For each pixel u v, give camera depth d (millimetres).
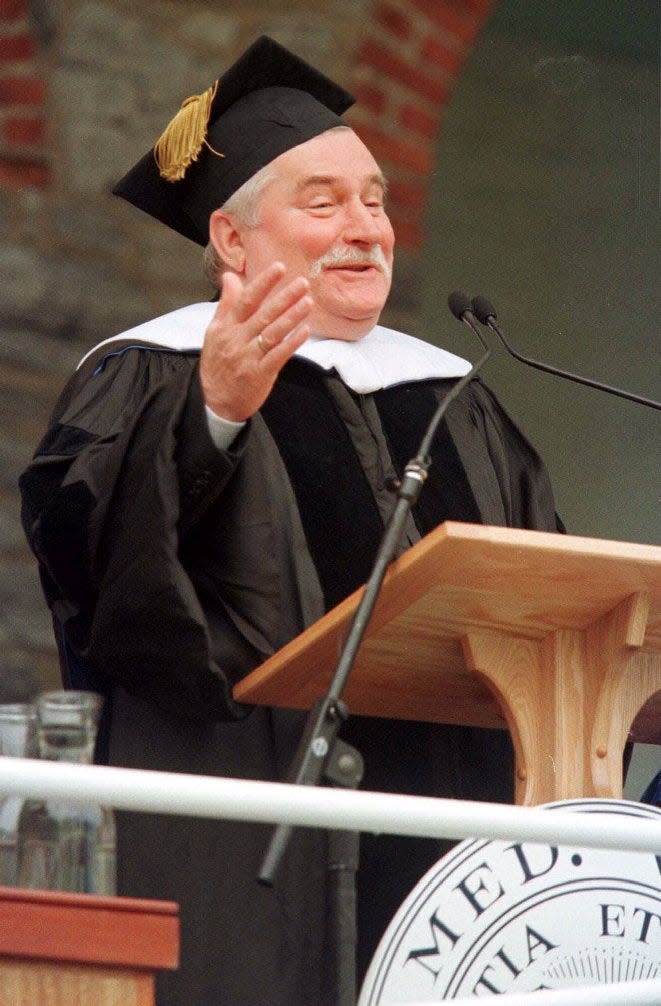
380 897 13422
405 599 11359
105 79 27391
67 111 27250
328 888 11789
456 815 9781
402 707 12984
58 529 13180
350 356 15578
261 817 9508
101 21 27375
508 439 16062
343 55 27969
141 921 9336
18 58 27203
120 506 12852
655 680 11914
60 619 13375
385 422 15383
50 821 10398
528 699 11852
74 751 10695
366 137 28578
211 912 12805
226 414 12602
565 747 11664
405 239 29797
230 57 27766
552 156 31781
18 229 26906
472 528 10750
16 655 25828
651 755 28969
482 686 12609
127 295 27234
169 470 12602
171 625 12430
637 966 10906
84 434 14359
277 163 15875
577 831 9930
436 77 28531
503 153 31516
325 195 15766
